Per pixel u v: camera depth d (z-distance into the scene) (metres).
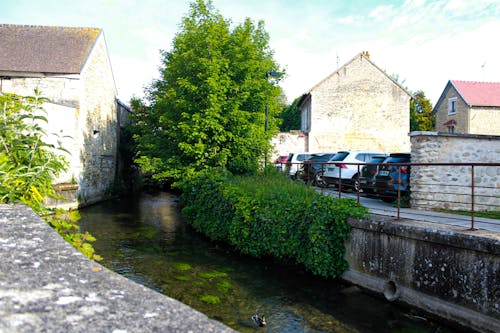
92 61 18.25
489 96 29.66
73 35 19.06
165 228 12.76
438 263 5.52
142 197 23.08
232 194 10.25
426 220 6.80
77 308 1.20
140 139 17.22
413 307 5.87
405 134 27.97
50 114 14.91
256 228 9.00
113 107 22.27
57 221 3.75
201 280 7.32
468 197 9.41
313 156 17.70
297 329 5.23
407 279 6.00
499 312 4.70
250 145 14.12
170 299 1.38
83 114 17.20
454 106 31.11
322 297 6.49
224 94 13.51
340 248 7.28
